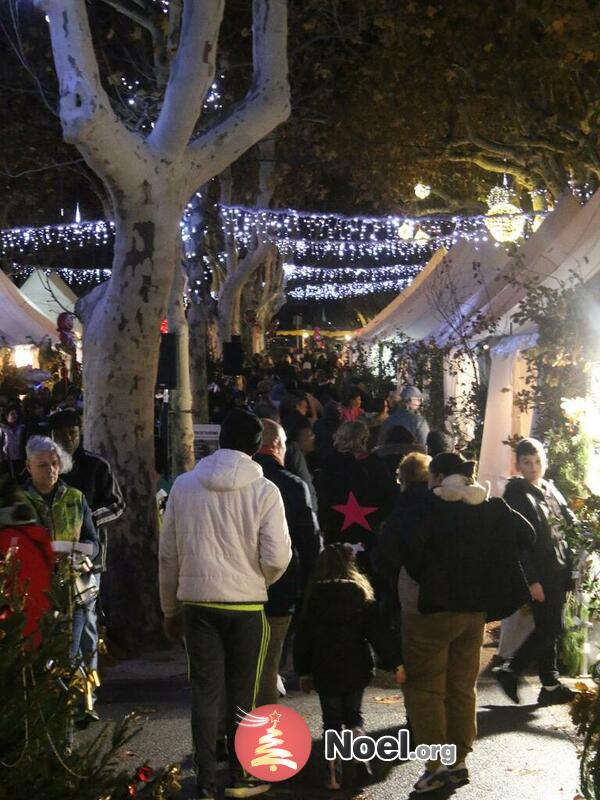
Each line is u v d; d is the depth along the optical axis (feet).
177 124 32.60
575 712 16.72
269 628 21.81
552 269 48.67
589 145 74.69
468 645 21.91
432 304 73.51
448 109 90.48
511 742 24.50
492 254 69.51
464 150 92.48
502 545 21.70
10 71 85.30
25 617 13.56
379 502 30.53
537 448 27.96
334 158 111.96
